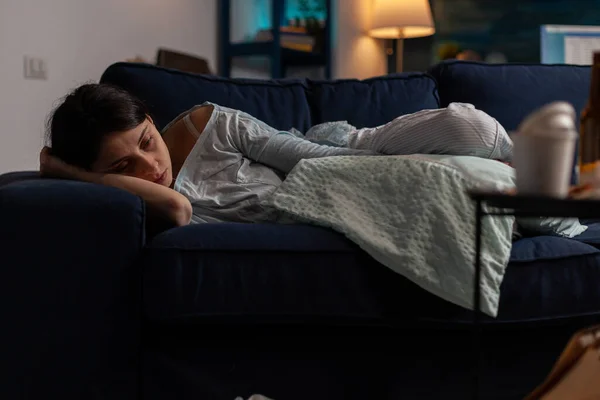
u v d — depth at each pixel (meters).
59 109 1.33
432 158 1.26
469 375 1.23
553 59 3.53
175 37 3.72
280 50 3.96
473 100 1.89
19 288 1.10
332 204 1.25
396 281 1.17
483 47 4.51
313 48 4.28
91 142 1.27
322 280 1.15
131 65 1.74
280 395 1.20
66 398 1.11
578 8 4.29
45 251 1.10
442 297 1.13
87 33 3.03
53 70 2.82
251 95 1.80
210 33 4.09
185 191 1.43
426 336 1.23
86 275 1.11
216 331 1.19
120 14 3.25
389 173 1.25
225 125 1.53
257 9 4.39
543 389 0.88
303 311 1.16
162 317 1.12
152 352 1.16
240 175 1.46
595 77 0.88
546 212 0.79
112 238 1.11
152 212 1.25
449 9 4.56
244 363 1.19
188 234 1.16
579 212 0.75
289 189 1.31
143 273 1.13
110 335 1.12
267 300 1.14
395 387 1.22
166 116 1.69
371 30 4.39
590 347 0.84
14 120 2.61
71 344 1.11
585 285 1.22
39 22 2.73
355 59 4.58
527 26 4.40
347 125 1.70
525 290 1.18
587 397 0.86
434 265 1.14
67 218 1.10
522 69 1.95
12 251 1.10
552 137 0.78
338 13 4.36
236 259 1.14
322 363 1.21
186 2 3.81
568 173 0.80
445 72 1.94
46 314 1.10
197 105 1.67
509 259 1.18
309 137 1.71
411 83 1.88
